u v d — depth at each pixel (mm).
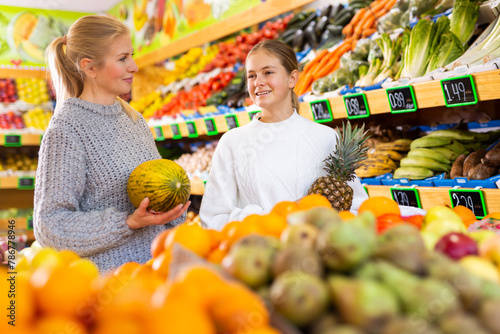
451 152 2709
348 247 696
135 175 1762
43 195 1733
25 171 5379
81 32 1844
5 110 5578
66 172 1736
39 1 5797
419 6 3215
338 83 3330
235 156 2125
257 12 4090
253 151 2084
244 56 4664
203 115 4180
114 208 1762
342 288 651
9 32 5809
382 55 3250
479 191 2148
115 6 6457
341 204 1766
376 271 707
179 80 5477
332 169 1900
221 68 4938
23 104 5656
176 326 575
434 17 3086
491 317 640
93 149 1810
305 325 662
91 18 1862
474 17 2803
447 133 2834
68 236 1698
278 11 3902
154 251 1097
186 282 648
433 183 2484
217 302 637
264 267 754
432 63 2770
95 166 1814
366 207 1433
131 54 1926
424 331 603
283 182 2039
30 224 5008
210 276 681
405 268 723
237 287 662
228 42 5043
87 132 1802
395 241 758
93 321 657
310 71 3752
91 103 1863
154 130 4699
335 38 3889
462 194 2225
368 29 3604
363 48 3416
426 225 1220
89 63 1848
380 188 2652
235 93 4461
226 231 1183
